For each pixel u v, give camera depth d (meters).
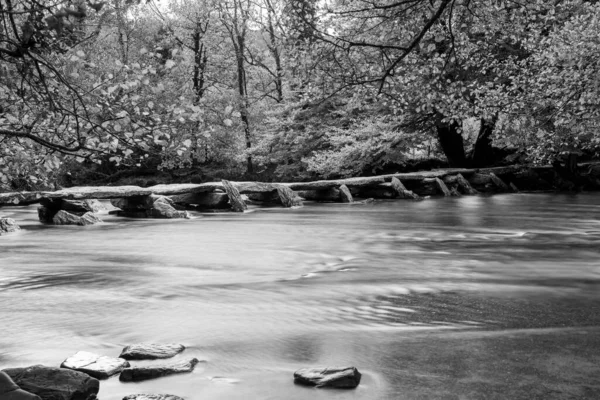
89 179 33.31
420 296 6.84
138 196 16.92
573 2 12.88
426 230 13.15
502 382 4.22
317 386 4.13
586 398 3.95
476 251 10.15
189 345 5.10
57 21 2.44
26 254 10.44
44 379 3.89
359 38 9.36
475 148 27.23
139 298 6.93
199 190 18.16
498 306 6.36
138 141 4.79
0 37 3.35
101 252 10.62
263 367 4.54
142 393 3.91
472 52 14.98
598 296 6.80
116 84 4.72
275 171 30.56
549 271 8.25
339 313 6.12
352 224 14.53
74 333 5.50
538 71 14.55
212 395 4.00
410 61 9.14
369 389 4.10
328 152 26.69
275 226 14.31
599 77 12.08
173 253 10.44
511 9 8.95
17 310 6.39
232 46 35.91
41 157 5.27
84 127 4.68
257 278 8.12
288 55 8.64
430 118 24.95
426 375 4.36
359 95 9.21
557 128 14.56
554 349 4.93
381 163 26.64
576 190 24.88
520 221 14.62
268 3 7.80
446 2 7.32
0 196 15.55
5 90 4.42
